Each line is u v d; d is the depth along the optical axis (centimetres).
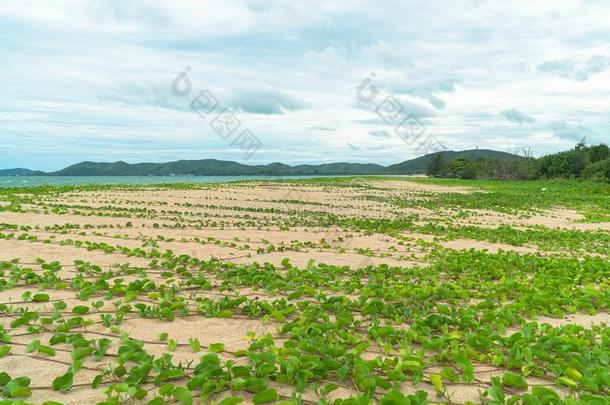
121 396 286
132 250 716
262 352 350
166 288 513
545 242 1001
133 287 501
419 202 1881
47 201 1420
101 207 1276
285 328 397
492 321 446
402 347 368
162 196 1719
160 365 316
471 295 545
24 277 533
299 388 296
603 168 4097
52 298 479
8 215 1060
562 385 328
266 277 554
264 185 2559
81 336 368
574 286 598
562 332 421
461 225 1252
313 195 2050
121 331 396
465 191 2738
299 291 500
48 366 328
